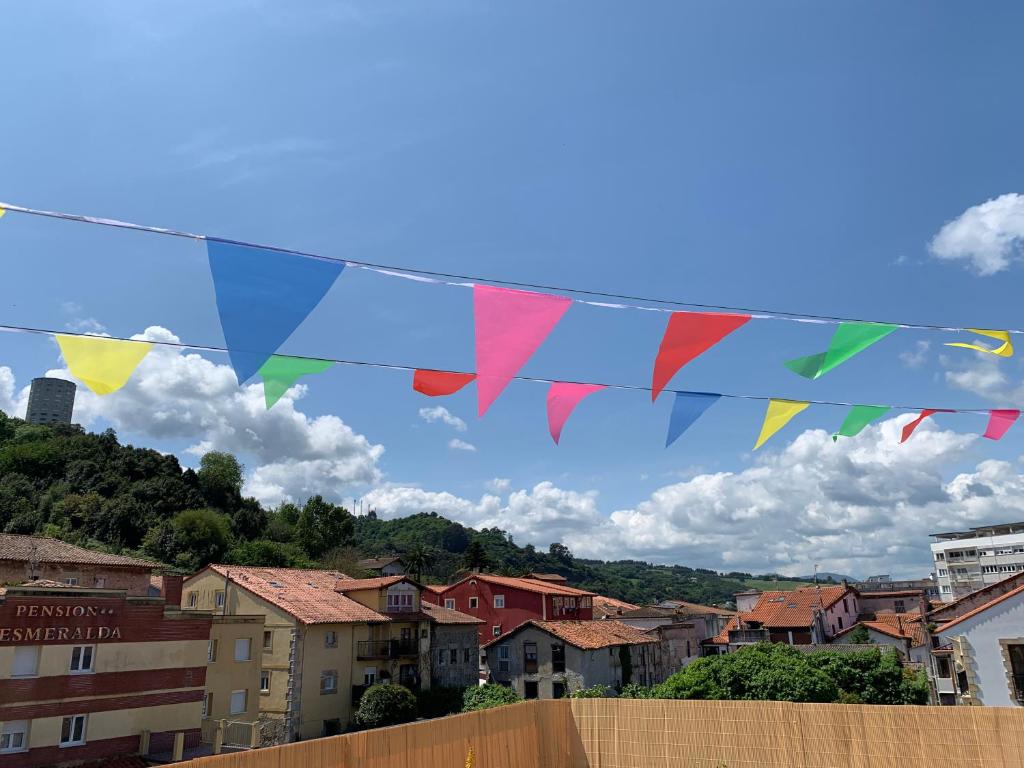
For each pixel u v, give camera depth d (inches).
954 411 290.0
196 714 869.2
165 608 868.6
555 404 252.1
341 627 1193.4
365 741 363.9
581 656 1282.0
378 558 3102.9
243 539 2508.6
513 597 1840.6
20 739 708.0
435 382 231.0
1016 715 420.5
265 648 1128.8
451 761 418.6
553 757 514.6
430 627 1371.8
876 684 981.2
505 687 1232.2
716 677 889.5
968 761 426.9
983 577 3080.7
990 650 646.5
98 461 2448.3
